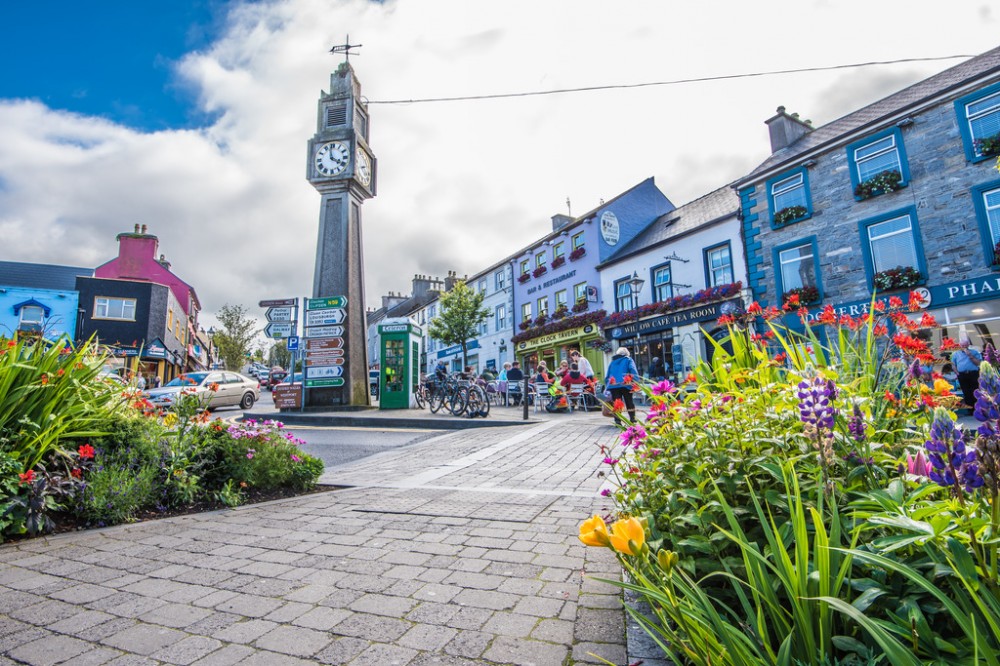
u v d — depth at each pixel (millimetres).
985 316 12570
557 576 2746
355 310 16328
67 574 2908
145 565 3051
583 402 14711
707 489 2064
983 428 1184
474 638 2111
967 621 1067
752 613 1375
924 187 13844
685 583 1728
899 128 14359
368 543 3410
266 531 3744
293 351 15773
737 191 18391
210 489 4773
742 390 2766
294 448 5305
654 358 21234
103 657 2006
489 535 3506
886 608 1370
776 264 16984
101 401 4605
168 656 2010
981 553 1164
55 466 3965
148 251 35781
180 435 4844
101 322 28062
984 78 12914
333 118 16594
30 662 1972
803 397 1767
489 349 34688
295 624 2270
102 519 3949
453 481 5473
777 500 1788
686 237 20469
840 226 15492
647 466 2438
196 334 49562
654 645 1963
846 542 1624
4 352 4000
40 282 29375
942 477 1273
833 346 3094
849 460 1882
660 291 21828
